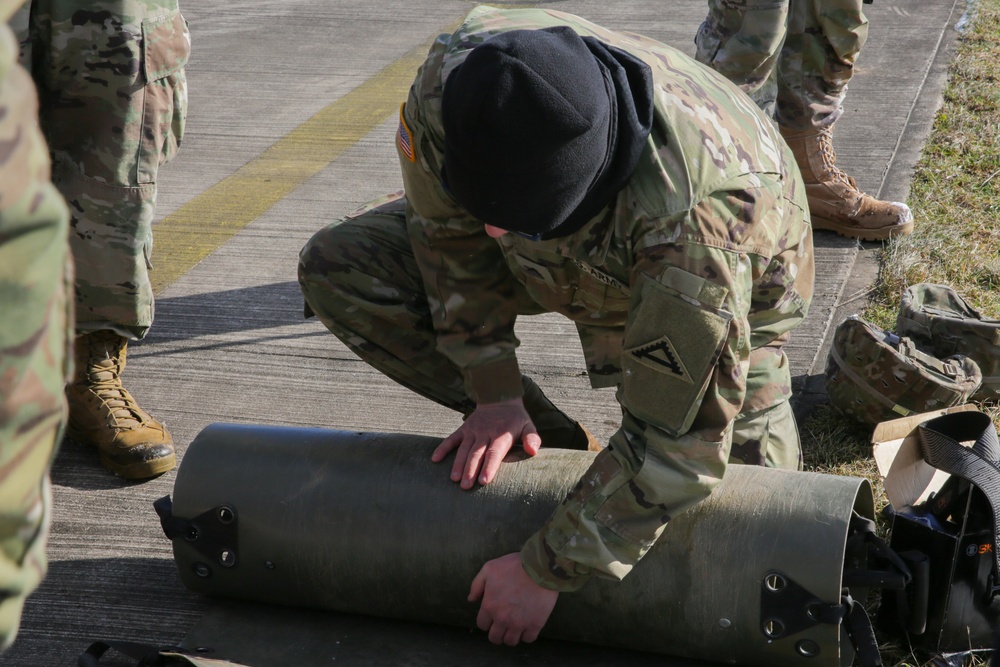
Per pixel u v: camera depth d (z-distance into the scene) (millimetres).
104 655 1933
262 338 3219
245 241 3859
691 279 1510
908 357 2473
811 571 1675
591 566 1652
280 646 1928
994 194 3992
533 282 1916
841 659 1836
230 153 4746
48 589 2143
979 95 5070
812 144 3656
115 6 2270
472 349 1998
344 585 1928
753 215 1567
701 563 1729
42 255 800
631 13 6820
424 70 1782
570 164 1413
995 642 1878
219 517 1948
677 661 1862
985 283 3324
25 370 799
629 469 1608
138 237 2453
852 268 3514
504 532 1817
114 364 2600
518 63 1385
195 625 2002
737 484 1800
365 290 2197
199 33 6840
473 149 1416
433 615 1926
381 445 1976
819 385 2855
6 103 770
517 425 1972
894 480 2008
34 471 829
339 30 6855
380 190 4301
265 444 1999
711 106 1651
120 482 2518
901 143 4520
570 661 1868
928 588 1819
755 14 3203
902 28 6254
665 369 1545
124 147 2375
